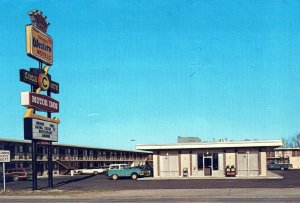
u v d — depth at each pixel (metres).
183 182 37.66
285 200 21.17
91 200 23.70
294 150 94.50
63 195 27.19
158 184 35.78
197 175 46.38
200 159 46.53
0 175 52.34
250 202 20.62
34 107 30.55
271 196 22.89
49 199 24.92
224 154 45.88
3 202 23.88
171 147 46.38
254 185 31.55
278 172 61.91
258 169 45.03
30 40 30.41
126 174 47.53
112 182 41.34
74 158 82.81
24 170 53.31
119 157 104.00
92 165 90.50
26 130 30.14
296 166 93.88
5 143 62.25
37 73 31.45
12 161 63.19
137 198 23.95
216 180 39.56
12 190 31.75
